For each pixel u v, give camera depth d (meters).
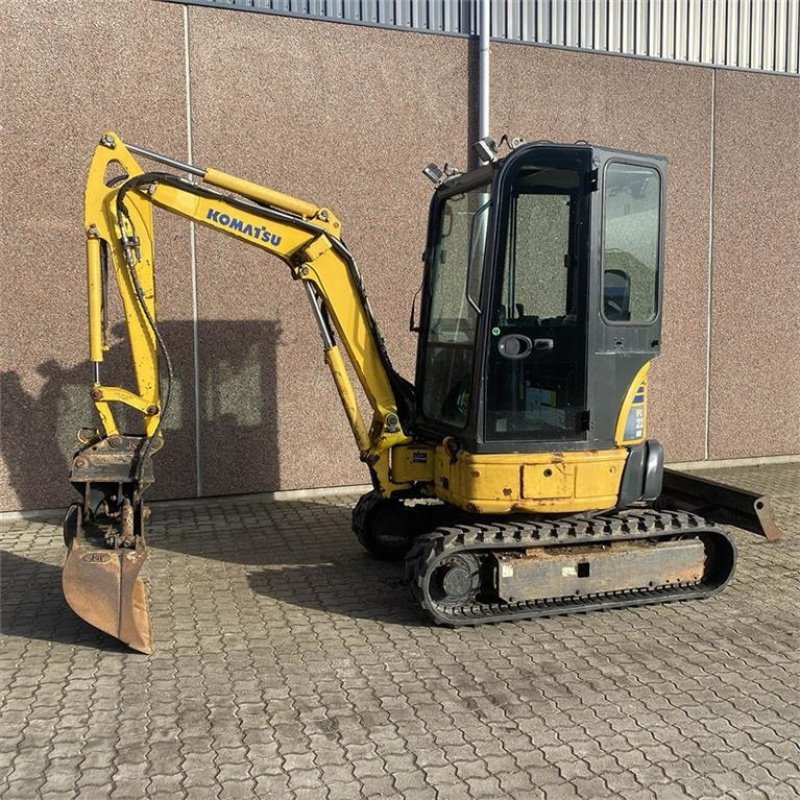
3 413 6.67
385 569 5.52
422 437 5.29
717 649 4.23
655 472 4.75
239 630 4.45
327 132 7.28
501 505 4.49
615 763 3.14
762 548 6.09
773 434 9.30
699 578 4.93
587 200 4.45
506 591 4.48
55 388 6.77
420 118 7.54
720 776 3.05
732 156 8.71
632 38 8.22
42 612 4.71
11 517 6.76
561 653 4.16
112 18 6.62
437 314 5.32
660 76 8.31
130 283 4.62
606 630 4.48
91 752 3.20
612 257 4.56
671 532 4.77
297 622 4.57
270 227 4.93
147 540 6.16
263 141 7.11
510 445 4.51
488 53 7.59
